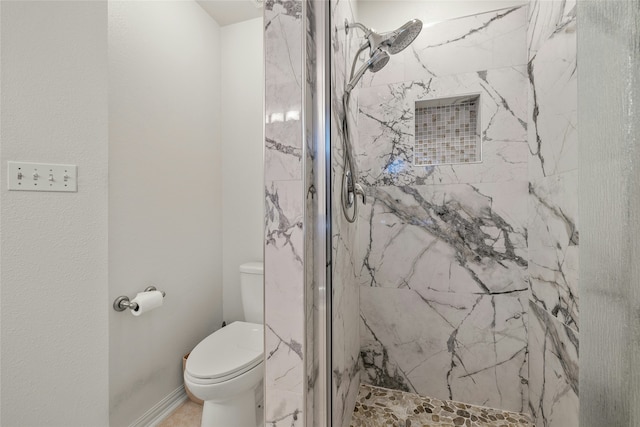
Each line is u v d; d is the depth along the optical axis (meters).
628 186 0.19
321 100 0.84
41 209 1.01
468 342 1.32
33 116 1.00
